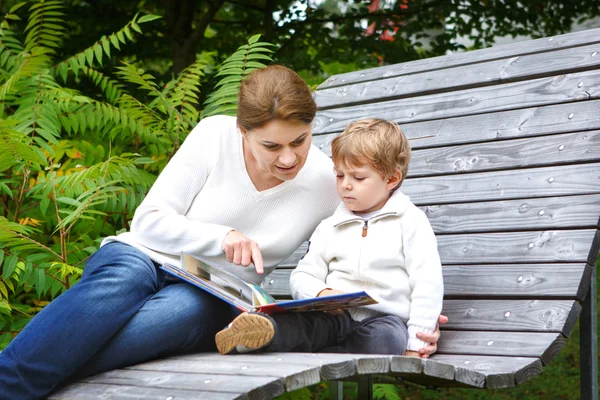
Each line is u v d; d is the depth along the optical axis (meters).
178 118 4.11
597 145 2.96
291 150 2.47
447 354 2.73
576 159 2.98
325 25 7.41
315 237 2.86
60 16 6.71
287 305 2.35
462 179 3.21
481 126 3.34
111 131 4.18
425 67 3.80
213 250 2.55
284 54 7.20
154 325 2.40
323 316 2.62
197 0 7.30
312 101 2.47
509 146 3.18
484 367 2.51
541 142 3.11
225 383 1.99
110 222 4.67
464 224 3.08
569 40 3.40
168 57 7.07
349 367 2.09
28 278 3.52
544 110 3.20
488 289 2.86
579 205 2.85
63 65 4.33
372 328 2.60
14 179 3.95
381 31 7.45
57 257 3.72
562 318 2.64
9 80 3.82
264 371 2.05
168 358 2.47
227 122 2.78
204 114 4.17
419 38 7.65
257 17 7.29
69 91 4.33
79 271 3.34
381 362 2.14
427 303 2.62
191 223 2.59
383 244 2.72
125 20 6.80
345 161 2.73
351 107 3.88
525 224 2.93
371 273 2.71
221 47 7.24
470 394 5.89
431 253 2.68
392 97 3.77
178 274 2.48
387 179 2.75
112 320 2.32
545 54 3.39
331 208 2.88
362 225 2.77
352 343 2.64
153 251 2.63
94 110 4.23
